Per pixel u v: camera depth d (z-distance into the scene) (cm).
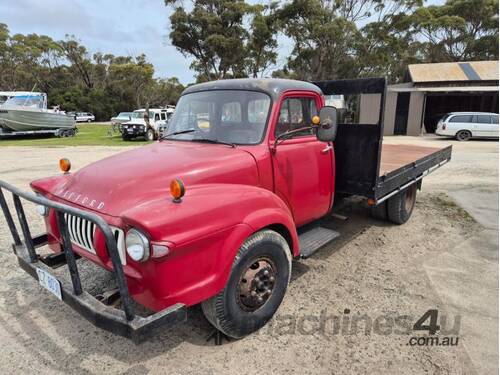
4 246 464
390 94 2256
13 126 2142
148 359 264
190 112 363
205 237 233
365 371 251
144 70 6009
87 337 289
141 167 277
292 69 3312
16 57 5475
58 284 245
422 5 3031
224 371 251
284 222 294
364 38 3061
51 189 301
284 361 261
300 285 369
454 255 442
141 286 227
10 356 266
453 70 2322
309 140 363
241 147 315
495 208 639
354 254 445
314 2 2798
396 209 527
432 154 587
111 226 234
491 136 1809
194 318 314
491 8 3531
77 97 6056
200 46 3228
